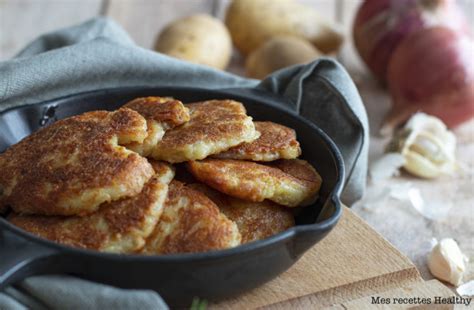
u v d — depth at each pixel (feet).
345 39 2.17
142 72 1.58
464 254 1.46
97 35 1.69
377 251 1.32
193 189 1.26
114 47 1.55
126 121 1.26
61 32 1.68
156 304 1.09
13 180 1.22
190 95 1.48
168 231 1.16
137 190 1.17
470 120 1.88
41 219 1.19
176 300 1.14
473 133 1.90
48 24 2.27
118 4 2.42
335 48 2.15
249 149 1.30
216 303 1.20
